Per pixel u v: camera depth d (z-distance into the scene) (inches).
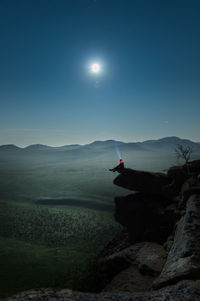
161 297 358.3
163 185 1230.3
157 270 717.9
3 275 3422.7
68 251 4950.8
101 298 372.8
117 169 1326.3
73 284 780.0
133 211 1235.2
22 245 5315.0
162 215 1085.8
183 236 622.5
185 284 396.8
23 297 361.1
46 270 3663.9
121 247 1262.3
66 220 7716.5
